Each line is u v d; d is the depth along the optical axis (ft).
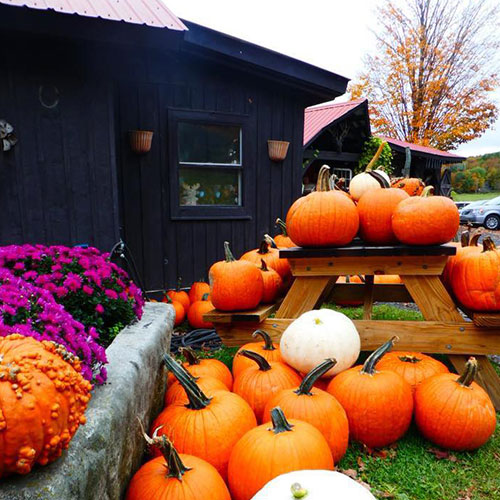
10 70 10.28
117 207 11.62
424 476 5.74
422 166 45.80
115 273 7.75
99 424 3.69
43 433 2.86
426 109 65.31
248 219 16.90
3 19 8.82
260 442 4.70
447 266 8.62
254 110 16.57
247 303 8.61
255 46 14.87
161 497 4.09
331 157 31.37
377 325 8.19
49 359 3.21
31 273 6.47
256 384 6.55
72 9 9.75
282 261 10.82
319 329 6.88
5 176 10.46
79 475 3.14
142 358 5.49
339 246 8.20
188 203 15.78
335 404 5.74
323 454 4.70
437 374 6.77
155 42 10.18
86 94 11.00
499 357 10.12
